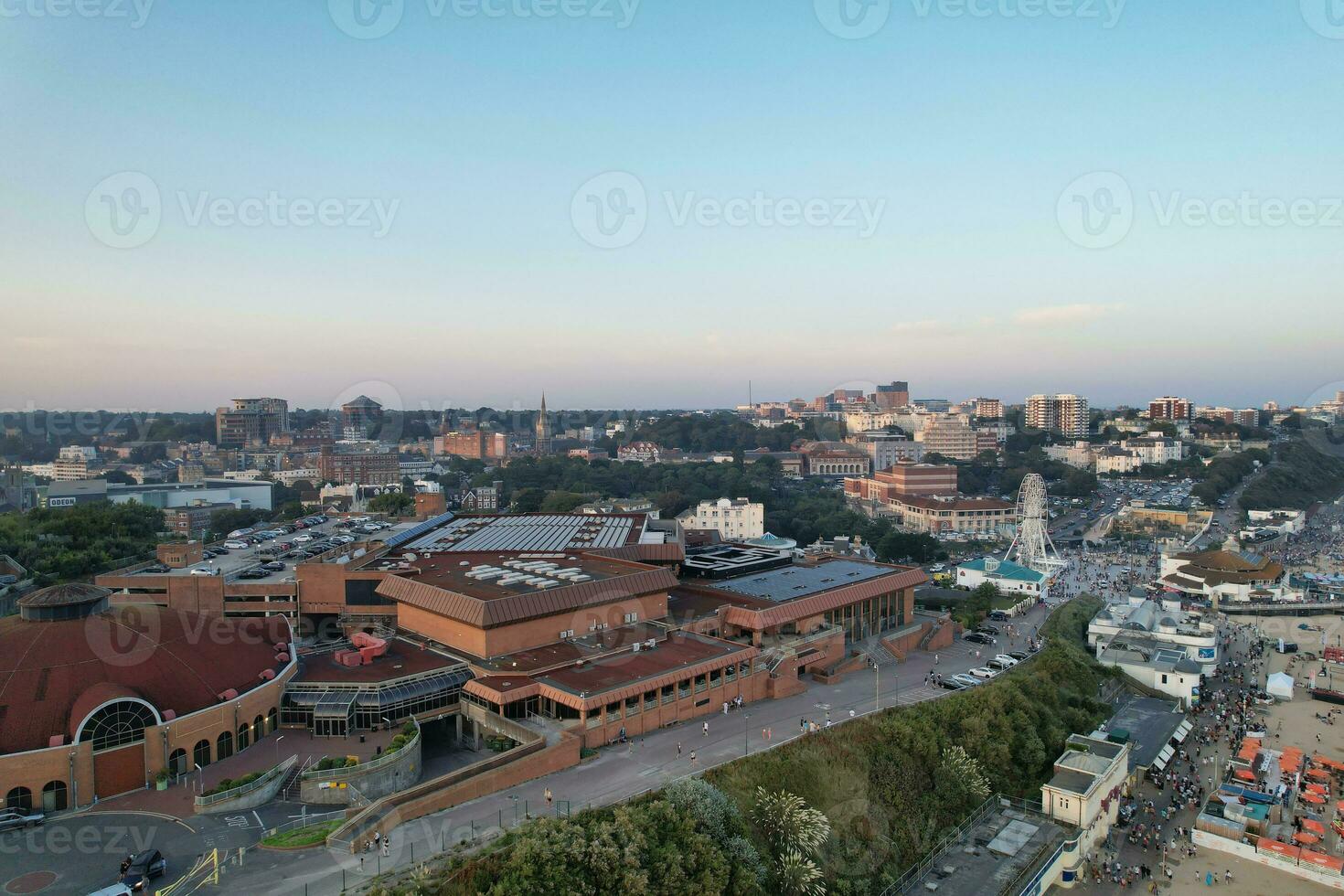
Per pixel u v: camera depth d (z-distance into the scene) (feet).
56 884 266.57
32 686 338.34
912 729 431.43
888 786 401.70
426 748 414.00
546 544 645.92
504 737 391.04
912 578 636.89
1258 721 562.25
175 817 315.37
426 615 486.38
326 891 264.93
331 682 407.03
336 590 551.18
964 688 500.33
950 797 407.85
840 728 423.64
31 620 371.97
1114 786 433.07
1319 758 504.02
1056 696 513.86
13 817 307.37
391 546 635.25
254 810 324.80
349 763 343.67
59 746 319.88
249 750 375.45
